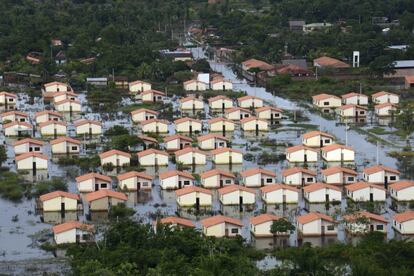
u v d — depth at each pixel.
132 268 107.06
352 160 174.62
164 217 137.00
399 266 110.56
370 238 124.06
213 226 130.12
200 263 107.94
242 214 142.62
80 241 128.12
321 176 162.38
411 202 146.88
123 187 154.62
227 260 109.44
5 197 152.12
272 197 147.38
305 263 110.44
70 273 114.75
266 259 120.31
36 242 129.62
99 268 105.44
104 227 131.50
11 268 118.94
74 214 142.75
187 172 166.12
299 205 147.25
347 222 132.88
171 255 111.38
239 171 168.38
